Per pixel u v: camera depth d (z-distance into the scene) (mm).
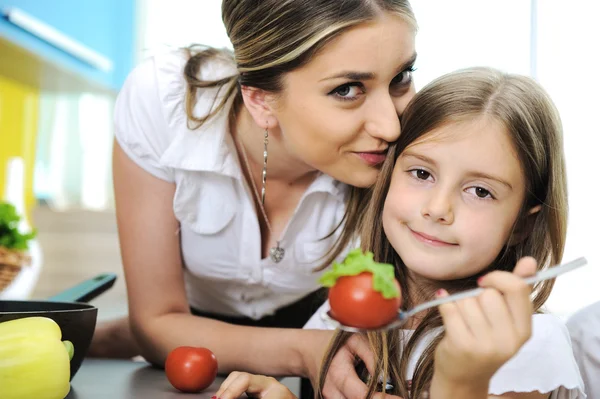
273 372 1287
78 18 3166
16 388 927
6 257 1925
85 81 3453
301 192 1410
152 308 1404
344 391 1120
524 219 1165
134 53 3662
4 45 2742
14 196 3137
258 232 1410
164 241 1407
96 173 3990
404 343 1163
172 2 3654
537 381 987
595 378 1255
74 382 1171
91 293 1315
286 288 1511
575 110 2918
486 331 792
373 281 776
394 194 1123
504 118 1081
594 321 1281
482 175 1067
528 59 2916
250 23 1136
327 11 1040
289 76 1107
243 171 1397
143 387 1154
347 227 1389
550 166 1148
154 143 1371
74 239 3779
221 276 1504
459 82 1127
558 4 2910
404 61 1079
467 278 1170
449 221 1065
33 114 3729
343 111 1089
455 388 843
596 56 2893
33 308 1198
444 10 2934
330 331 1267
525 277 791
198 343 1330
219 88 1347
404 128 1146
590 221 2936
